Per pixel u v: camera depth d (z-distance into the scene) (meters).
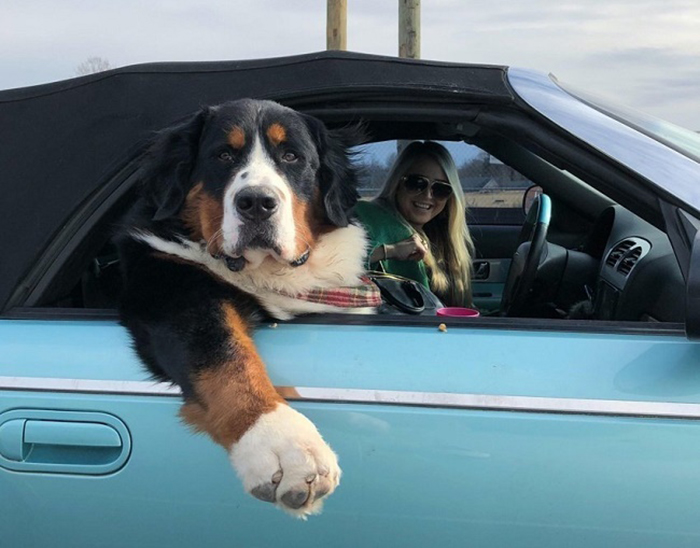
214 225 1.91
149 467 1.64
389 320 1.77
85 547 1.69
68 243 1.92
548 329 1.70
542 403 1.57
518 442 1.56
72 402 1.67
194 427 1.63
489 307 3.39
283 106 1.99
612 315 2.32
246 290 1.89
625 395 1.57
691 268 1.48
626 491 1.54
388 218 2.66
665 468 1.54
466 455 1.57
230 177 1.90
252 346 1.71
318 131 2.07
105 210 1.96
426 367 1.63
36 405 1.68
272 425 1.53
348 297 2.00
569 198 3.30
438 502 1.58
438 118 1.93
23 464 1.67
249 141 1.92
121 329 1.79
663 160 1.78
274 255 1.88
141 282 1.86
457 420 1.58
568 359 1.63
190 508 1.63
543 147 1.86
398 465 1.58
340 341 1.72
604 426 1.55
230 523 1.63
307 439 1.51
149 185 1.96
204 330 1.72
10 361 1.73
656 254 2.13
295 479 1.46
